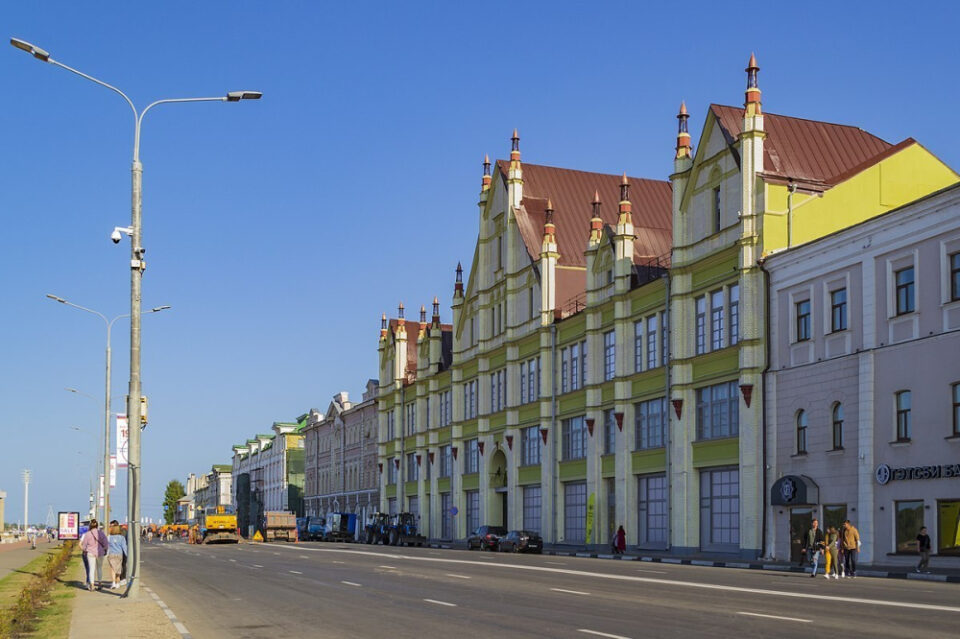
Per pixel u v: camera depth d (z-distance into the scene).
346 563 45.56
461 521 83.94
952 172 49.84
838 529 41.03
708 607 21.53
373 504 111.56
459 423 85.06
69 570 47.03
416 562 45.28
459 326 85.75
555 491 66.69
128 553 27.55
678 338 52.62
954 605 21.38
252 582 34.00
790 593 25.27
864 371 40.06
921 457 37.34
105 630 20.36
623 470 58.00
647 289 56.41
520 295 74.25
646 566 40.81
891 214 39.16
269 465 176.75
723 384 49.69
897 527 38.25
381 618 21.19
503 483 78.38
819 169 49.88
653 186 81.12
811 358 43.25
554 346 67.88
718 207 50.94
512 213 75.31
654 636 16.86
